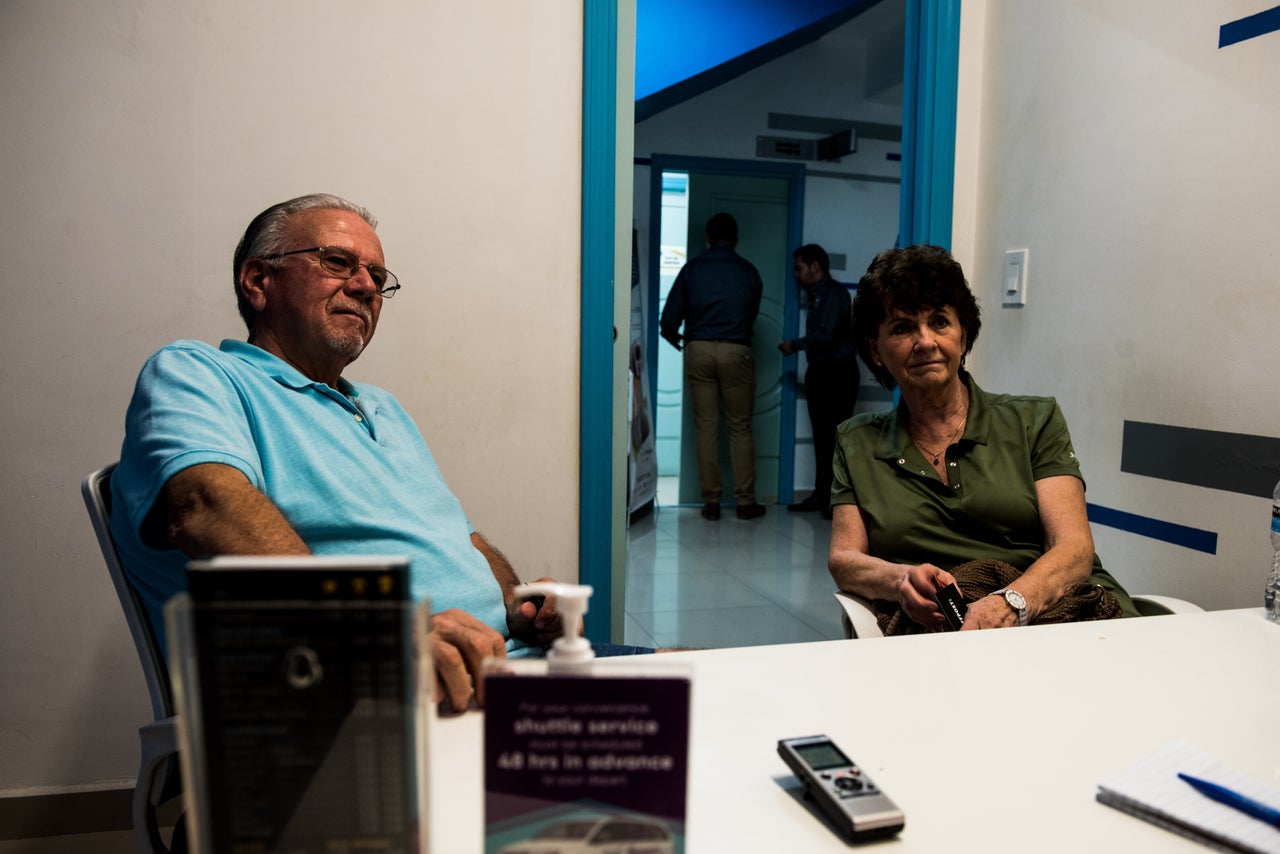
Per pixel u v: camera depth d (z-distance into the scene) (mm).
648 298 5457
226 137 1808
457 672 796
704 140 5387
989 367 2404
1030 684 919
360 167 1879
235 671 453
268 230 1321
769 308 5617
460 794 666
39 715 1838
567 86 1973
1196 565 1810
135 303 1797
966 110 2371
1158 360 1882
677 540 4625
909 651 1014
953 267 1585
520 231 1979
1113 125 1968
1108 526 2039
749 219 5570
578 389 2055
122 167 1764
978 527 1598
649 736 504
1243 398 1699
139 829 945
